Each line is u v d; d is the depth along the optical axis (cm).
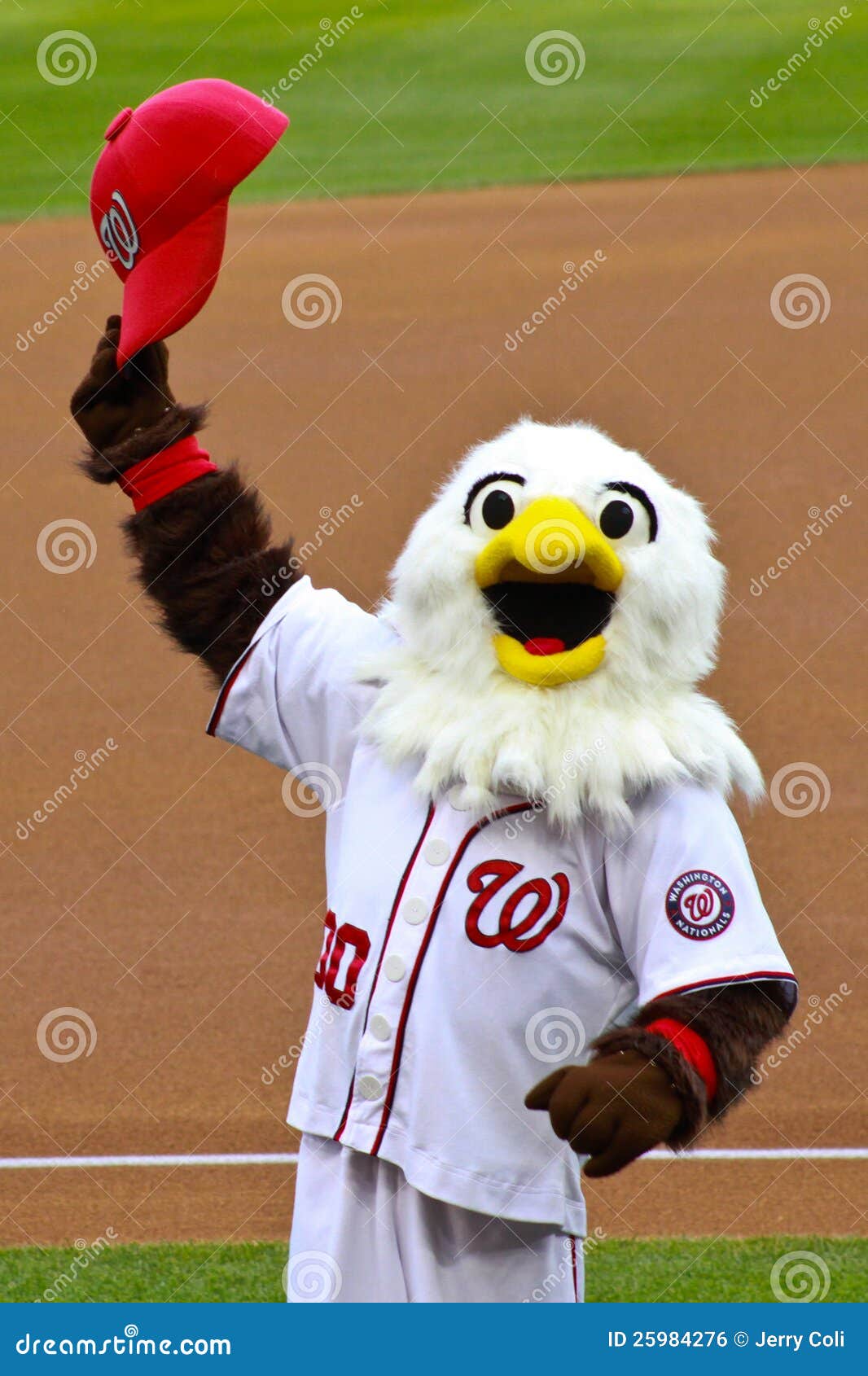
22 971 2348
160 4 10644
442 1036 1110
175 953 2386
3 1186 1861
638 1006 1130
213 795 2903
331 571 3553
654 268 5941
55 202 7488
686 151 7594
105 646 3538
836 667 3281
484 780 1117
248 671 1270
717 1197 1838
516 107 8469
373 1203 1148
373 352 5219
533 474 1141
